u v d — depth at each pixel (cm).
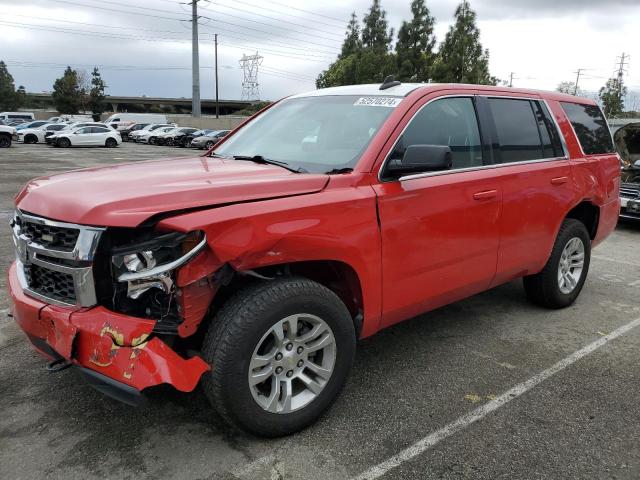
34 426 295
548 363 386
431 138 349
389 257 316
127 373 239
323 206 281
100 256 250
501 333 439
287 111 409
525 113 435
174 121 6531
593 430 302
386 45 3791
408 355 395
